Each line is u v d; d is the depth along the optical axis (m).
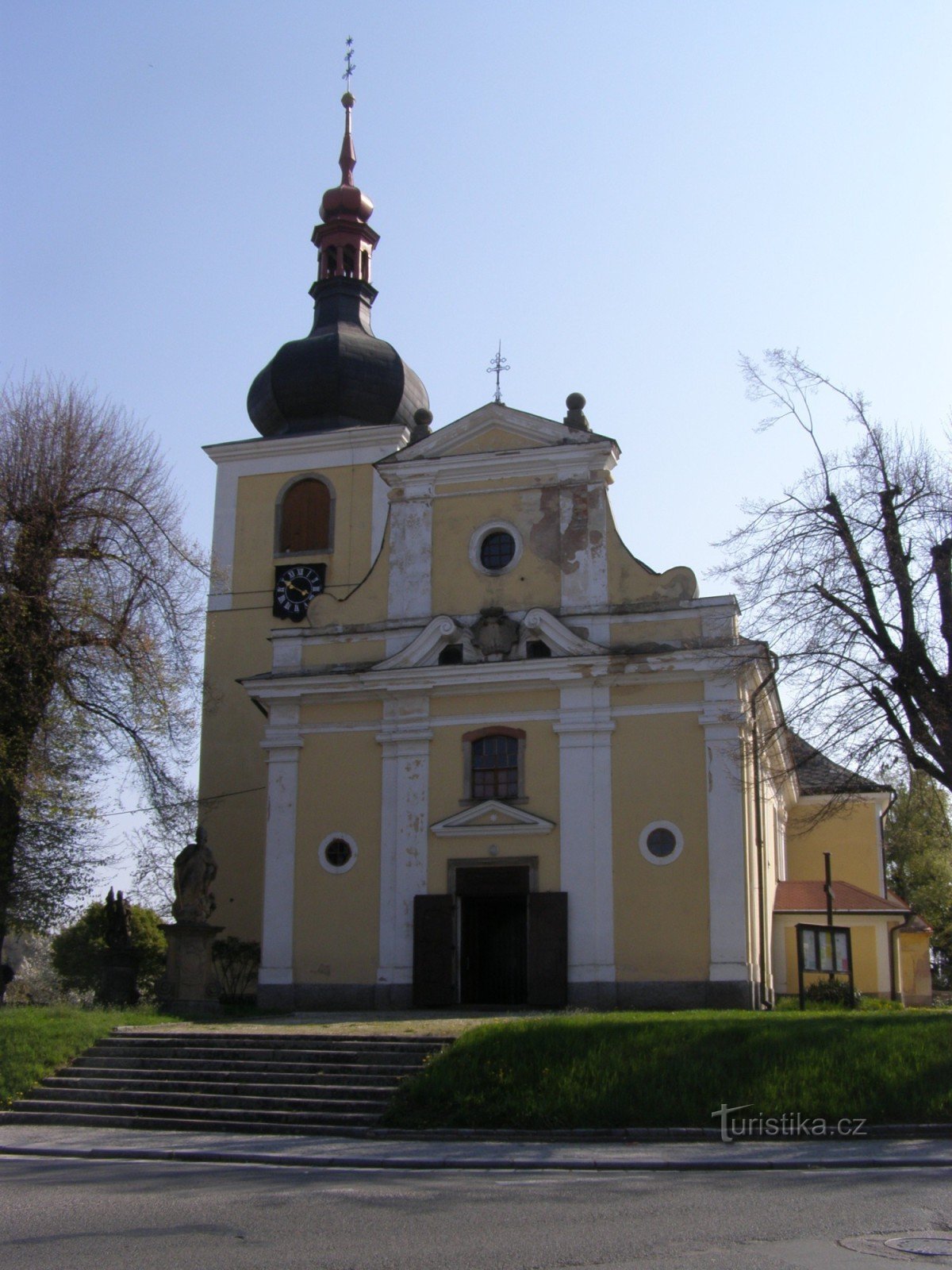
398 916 32.34
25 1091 21.94
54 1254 10.38
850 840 47.12
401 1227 11.50
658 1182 14.34
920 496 26.69
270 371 45.81
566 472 33.84
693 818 30.88
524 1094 19.52
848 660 26.34
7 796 28.48
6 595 28.31
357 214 48.38
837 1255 10.12
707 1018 22.53
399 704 33.47
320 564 42.78
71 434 31.91
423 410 36.03
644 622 32.31
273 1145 17.95
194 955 29.61
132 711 30.75
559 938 30.77
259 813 41.28
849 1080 19.28
